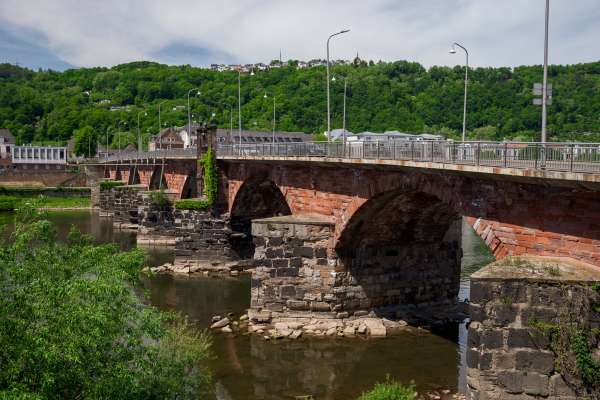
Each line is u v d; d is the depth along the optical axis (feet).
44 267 62.08
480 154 84.38
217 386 100.48
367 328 128.36
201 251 205.67
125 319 63.82
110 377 55.57
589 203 71.05
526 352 69.72
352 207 123.85
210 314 143.43
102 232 297.74
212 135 207.10
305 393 97.55
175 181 269.44
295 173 150.51
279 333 126.11
